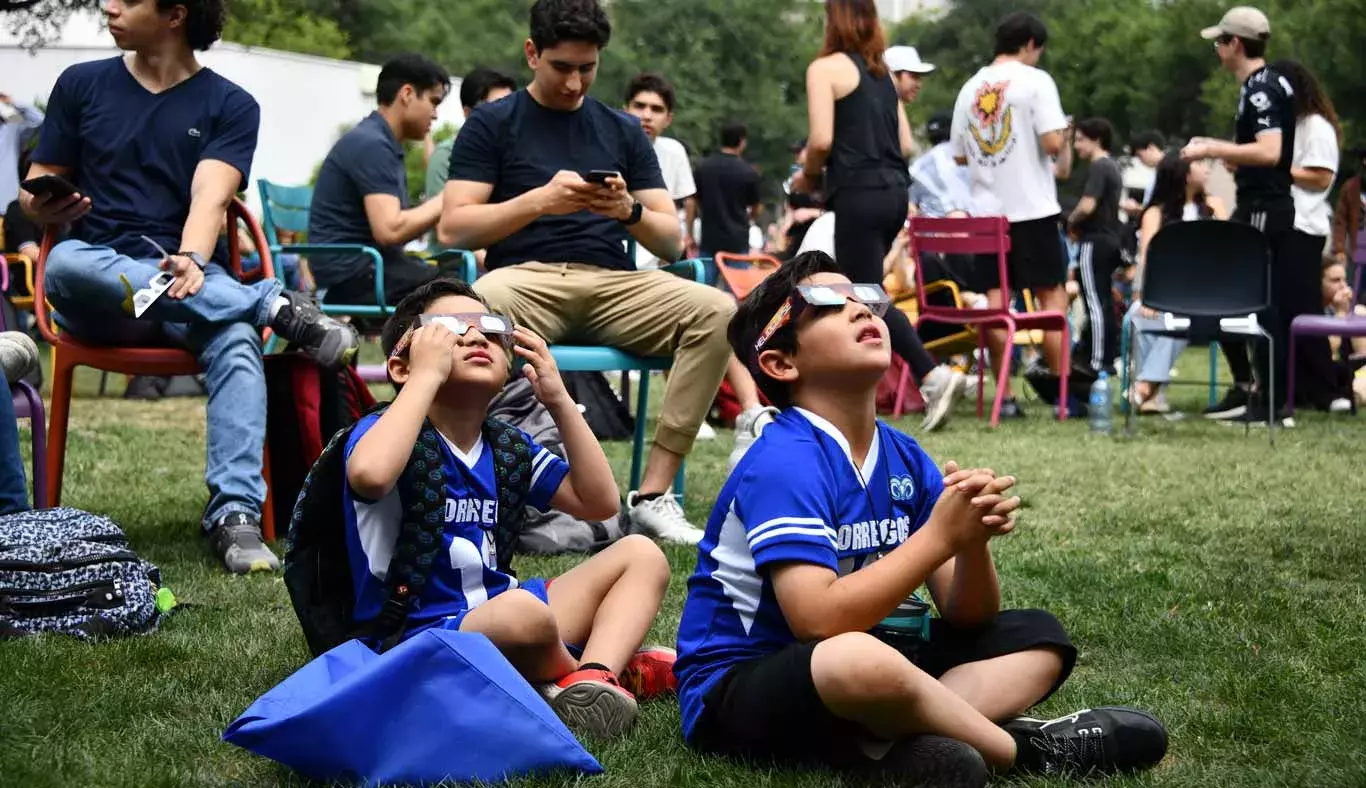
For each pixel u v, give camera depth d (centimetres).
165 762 241
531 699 233
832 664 221
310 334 435
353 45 3994
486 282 461
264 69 1897
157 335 445
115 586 330
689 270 502
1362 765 244
